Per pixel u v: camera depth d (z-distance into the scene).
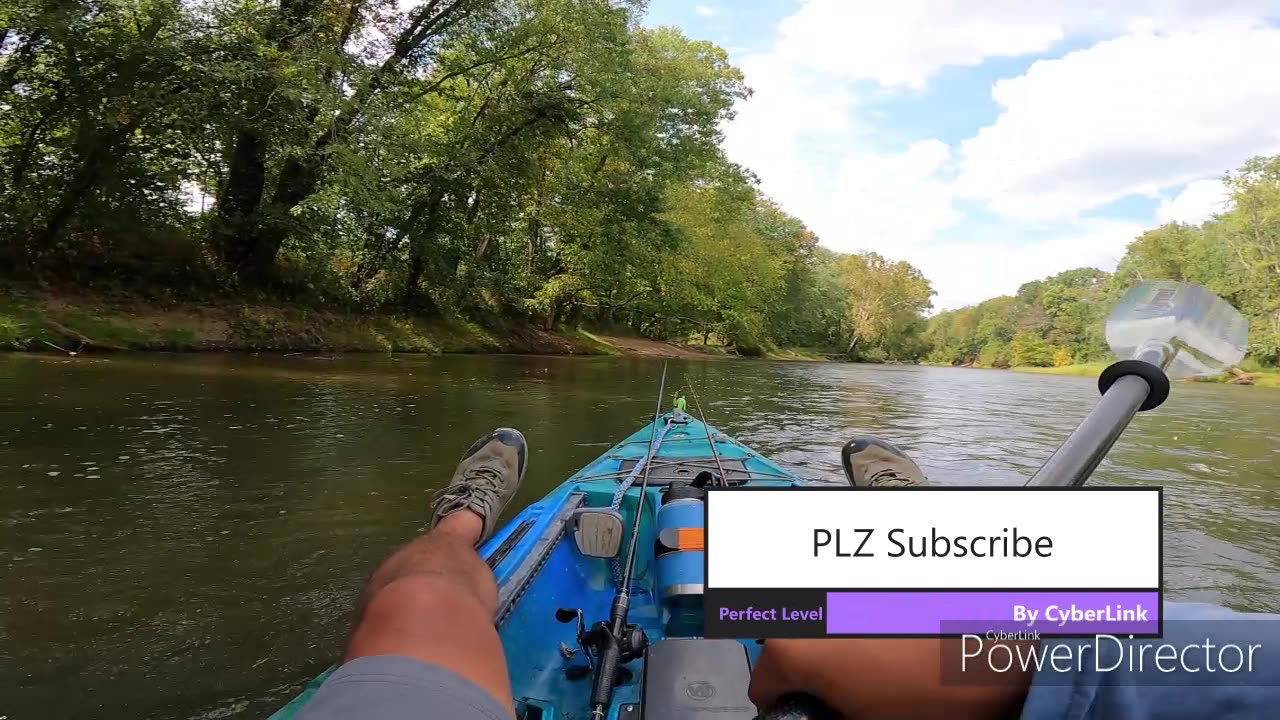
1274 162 27.08
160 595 2.80
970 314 88.75
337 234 16.89
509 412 7.87
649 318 34.53
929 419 9.54
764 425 8.26
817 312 54.78
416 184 18.05
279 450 5.21
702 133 25.83
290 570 3.10
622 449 4.69
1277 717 0.48
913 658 0.52
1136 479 5.67
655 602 2.48
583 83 19.03
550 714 1.70
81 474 4.29
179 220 14.75
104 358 10.11
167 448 5.04
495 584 0.93
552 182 21.38
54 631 2.49
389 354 16.41
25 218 11.90
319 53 13.39
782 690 0.54
